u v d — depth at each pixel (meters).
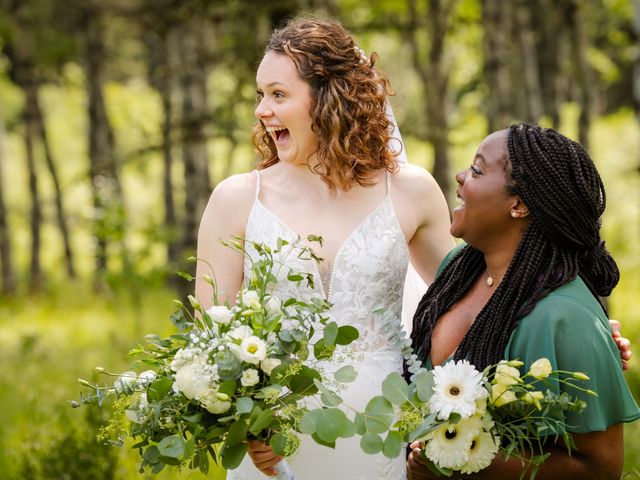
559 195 2.94
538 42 16.86
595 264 3.07
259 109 3.58
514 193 2.98
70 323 14.21
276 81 3.53
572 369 2.83
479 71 17.67
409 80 18.94
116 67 22.06
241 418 2.82
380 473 3.49
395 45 19.31
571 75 17.03
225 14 11.85
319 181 3.63
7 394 8.42
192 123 11.75
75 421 6.45
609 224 17.45
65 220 20.59
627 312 11.44
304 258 3.34
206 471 2.94
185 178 13.41
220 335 2.94
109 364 9.51
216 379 2.83
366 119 3.60
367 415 2.80
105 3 17.31
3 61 23.09
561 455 2.86
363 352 3.51
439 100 12.89
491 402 2.76
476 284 3.18
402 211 3.66
